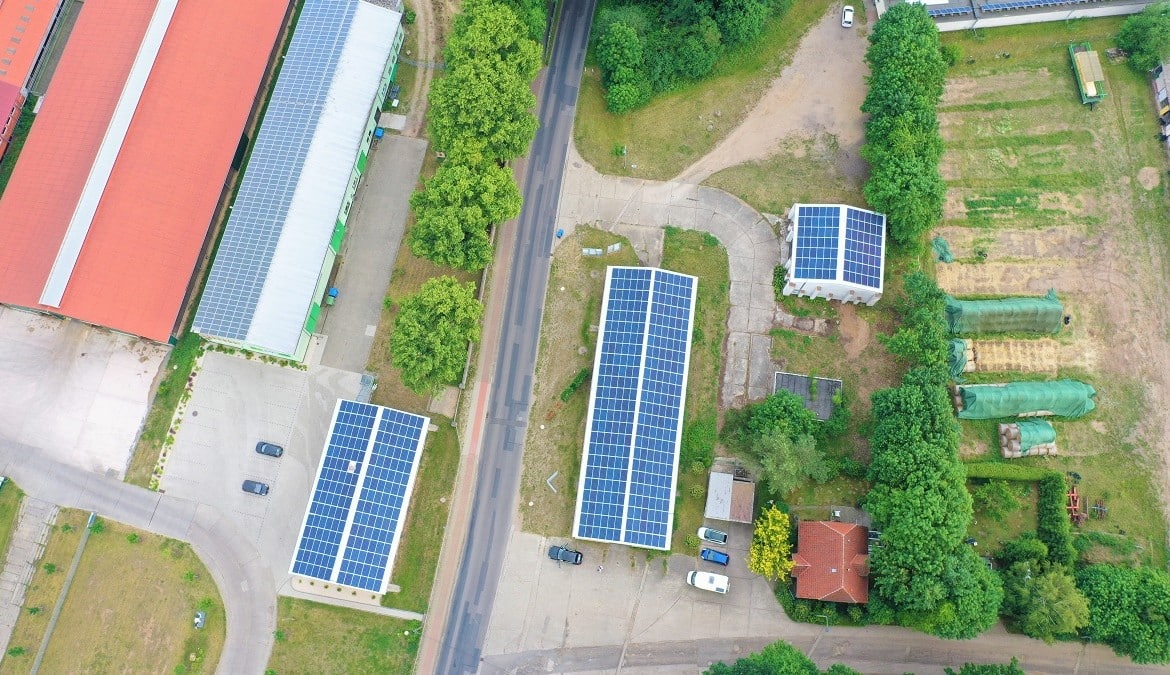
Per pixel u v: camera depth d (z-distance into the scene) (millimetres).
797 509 96188
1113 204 107188
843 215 99062
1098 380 100625
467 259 96312
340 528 89438
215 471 97625
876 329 102062
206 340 101125
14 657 92188
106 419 99062
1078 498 96375
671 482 92125
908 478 88375
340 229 102750
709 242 105188
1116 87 111312
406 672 92250
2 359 100562
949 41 114000
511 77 97375
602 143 109000
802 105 111250
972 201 107625
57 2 112188
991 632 93000
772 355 101125
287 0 110375
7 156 108188
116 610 93750
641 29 108500
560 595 94125
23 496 96812
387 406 98812
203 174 102125
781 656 84000
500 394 99750
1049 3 112062
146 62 102500
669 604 93875
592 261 104438
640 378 93938
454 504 96500
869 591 90188
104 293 96438
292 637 92938
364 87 104625
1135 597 87812
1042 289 104062
